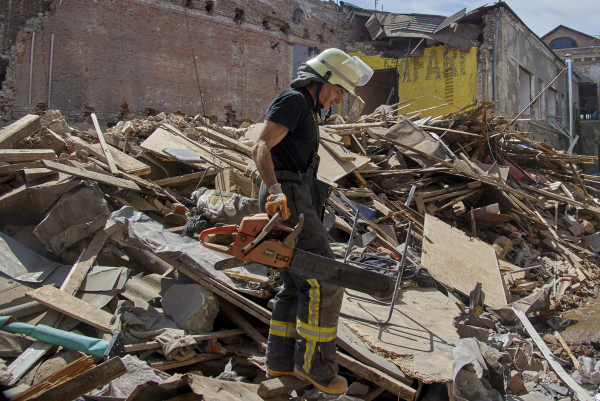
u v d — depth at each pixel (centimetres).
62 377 194
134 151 571
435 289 371
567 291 552
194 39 1661
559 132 2330
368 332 268
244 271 316
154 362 237
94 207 358
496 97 1596
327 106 228
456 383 232
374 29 1875
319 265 188
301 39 1981
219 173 495
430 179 750
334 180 628
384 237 525
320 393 237
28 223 355
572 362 360
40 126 527
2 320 238
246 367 260
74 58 1391
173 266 294
